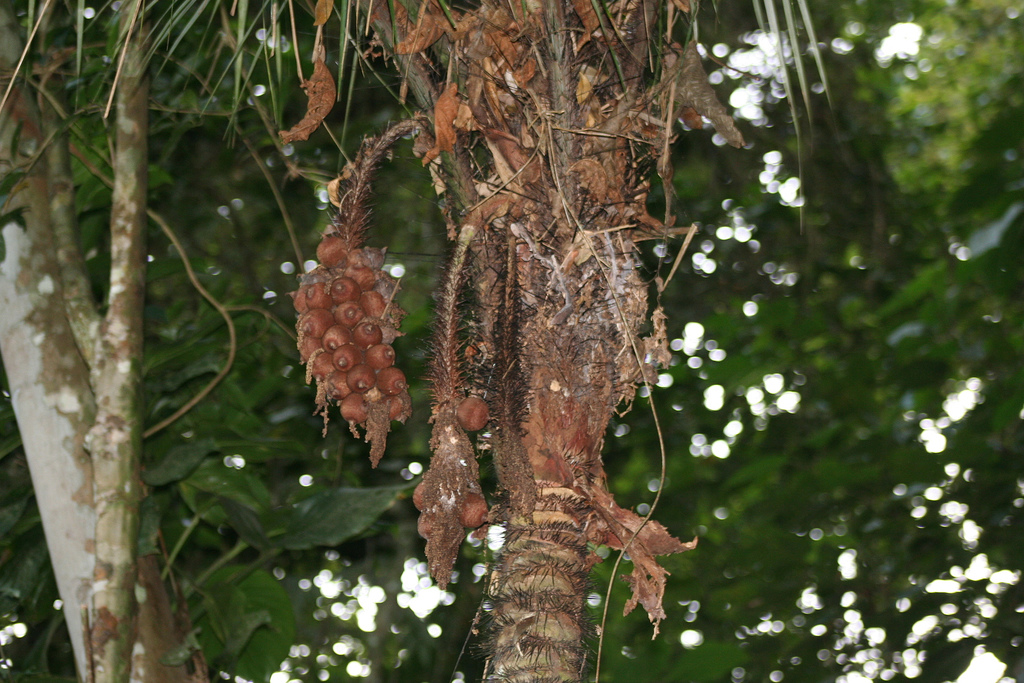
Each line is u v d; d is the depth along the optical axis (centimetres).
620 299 300
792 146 735
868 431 670
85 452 362
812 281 752
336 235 306
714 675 519
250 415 484
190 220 615
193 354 443
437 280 301
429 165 308
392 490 399
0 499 399
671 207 307
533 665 287
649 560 300
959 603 505
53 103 381
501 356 293
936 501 560
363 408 300
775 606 605
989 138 420
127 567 353
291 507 436
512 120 302
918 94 919
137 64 371
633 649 691
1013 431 539
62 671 549
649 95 305
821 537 614
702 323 691
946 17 917
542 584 290
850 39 844
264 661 432
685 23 318
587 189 299
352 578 760
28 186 375
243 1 310
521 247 299
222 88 450
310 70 447
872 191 749
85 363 369
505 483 292
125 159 374
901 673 502
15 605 411
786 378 752
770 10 290
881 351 725
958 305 518
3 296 370
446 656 670
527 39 302
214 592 410
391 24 306
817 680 561
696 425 780
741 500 750
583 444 295
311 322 301
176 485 423
